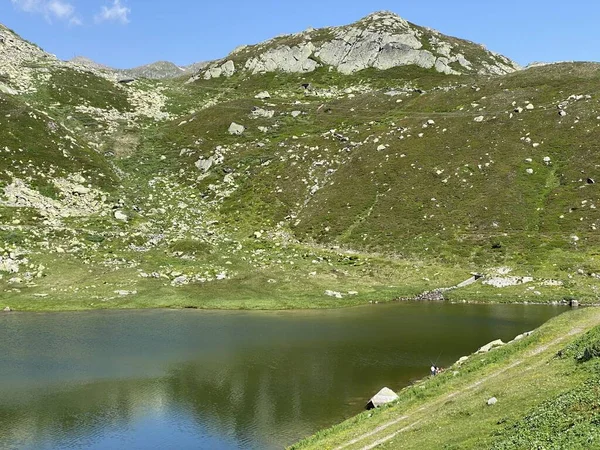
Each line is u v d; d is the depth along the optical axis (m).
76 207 102.62
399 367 46.28
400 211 100.12
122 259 86.69
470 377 34.31
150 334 58.72
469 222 93.62
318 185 115.88
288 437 33.47
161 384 43.47
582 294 70.44
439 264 85.06
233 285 79.44
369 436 28.42
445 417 27.44
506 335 55.16
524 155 106.12
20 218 92.88
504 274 78.94
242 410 37.84
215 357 50.22
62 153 118.94
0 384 43.62
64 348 53.50
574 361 29.64
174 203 113.62
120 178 121.00
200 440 33.41
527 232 88.44
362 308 70.81
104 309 70.44
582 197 92.38
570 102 118.31
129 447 32.69
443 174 106.50
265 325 62.38
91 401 40.06
